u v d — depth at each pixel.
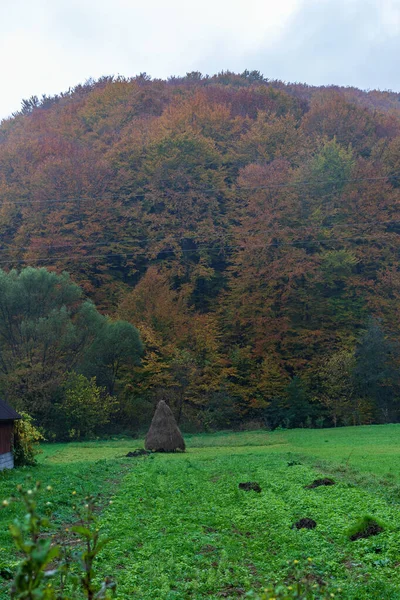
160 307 70.19
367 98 145.62
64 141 93.62
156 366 63.19
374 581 10.02
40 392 53.47
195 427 60.78
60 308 60.00
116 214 82.75
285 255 76.12
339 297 78.69
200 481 22.62
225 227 85.69
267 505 16.91
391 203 80.81
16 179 85.31
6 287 57.53
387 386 67.00
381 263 78.50
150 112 109.69
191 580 10.60
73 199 78.12
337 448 36.47
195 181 87.12
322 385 67.25
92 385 55.44
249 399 67.56
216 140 97.50
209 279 80.44
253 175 82.69
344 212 81.19
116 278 82.25
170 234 83.19
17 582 4.22
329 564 11.21
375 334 65.69
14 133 108.44
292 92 147.00
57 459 35.47
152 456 33.62
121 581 10.23
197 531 14.12
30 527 4.52
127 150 91.12
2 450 27.06
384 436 44.81
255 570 11.27
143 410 61.56
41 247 75.31
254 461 29.56
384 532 13.12
